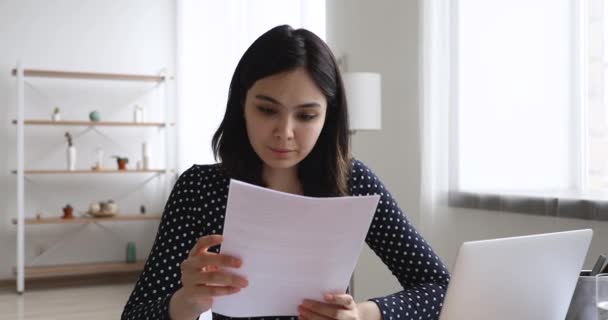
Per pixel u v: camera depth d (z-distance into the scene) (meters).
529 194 2.81
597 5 2.51
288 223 0.89
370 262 4.13
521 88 2.84
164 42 6.19
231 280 0.94
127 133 6.12
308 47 1.08
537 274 1.05
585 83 2.56
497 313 1.02
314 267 0.95
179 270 1.19
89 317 4.37
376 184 1.32
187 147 5.89
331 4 4.54
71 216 5.61
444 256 3.30
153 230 6.20
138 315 1.08
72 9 5.90
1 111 5.70
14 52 5.73
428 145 3.29
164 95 6.19
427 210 3.30
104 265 5.72
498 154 2.96
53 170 5.60
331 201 0.88
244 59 1.13
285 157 1.09
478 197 3.06
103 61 6.01
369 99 3.33
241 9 5.32
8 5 5.71
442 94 3.24
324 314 0.99
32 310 4.61
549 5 2.69
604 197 2.50
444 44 3.22
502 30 2.92
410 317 1.17
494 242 0.98
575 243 1.08
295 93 1.05
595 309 1.15
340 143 1.24
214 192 1.22
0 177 5.71
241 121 1.21
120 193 6.11
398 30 3.79
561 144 2.66
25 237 5.82
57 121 5.51
